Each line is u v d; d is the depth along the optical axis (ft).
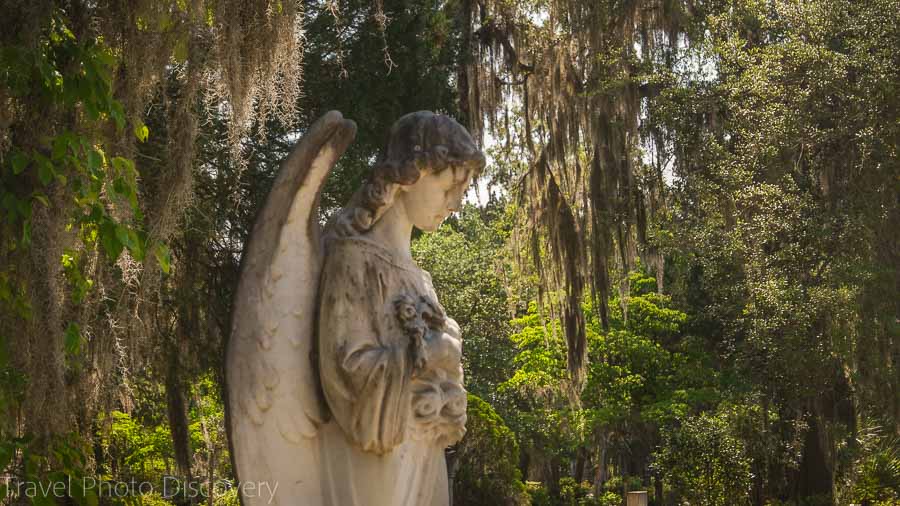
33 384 17.54
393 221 12.21
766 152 61.00
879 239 58.34
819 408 65.82
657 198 70.64
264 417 11.43
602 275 64.44
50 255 17.66
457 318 99.45
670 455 72.38
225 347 11.47
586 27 63.46
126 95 20.77
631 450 94.63
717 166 64.64
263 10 23.02
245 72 23.08
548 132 65.10
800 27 61.57
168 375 38.19
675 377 82.74
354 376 11.41
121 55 21.40
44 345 17.57
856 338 56.34
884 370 56.03
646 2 67.62
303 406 11.53
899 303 58.03
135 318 24.39
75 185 17.38
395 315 11.80
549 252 65.36
